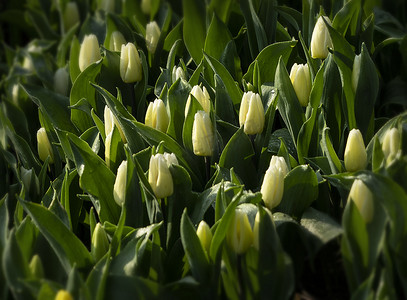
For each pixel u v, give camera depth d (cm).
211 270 221
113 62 323
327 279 250
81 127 319
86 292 208
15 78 386
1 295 233
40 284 210
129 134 278
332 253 254
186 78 316
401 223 211
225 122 276
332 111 286
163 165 237
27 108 358
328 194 258
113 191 253
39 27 467
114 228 244
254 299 221
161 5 405
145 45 359
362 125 280
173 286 218
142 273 234
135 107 318
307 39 344
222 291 229
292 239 241
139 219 254
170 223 251
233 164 267
